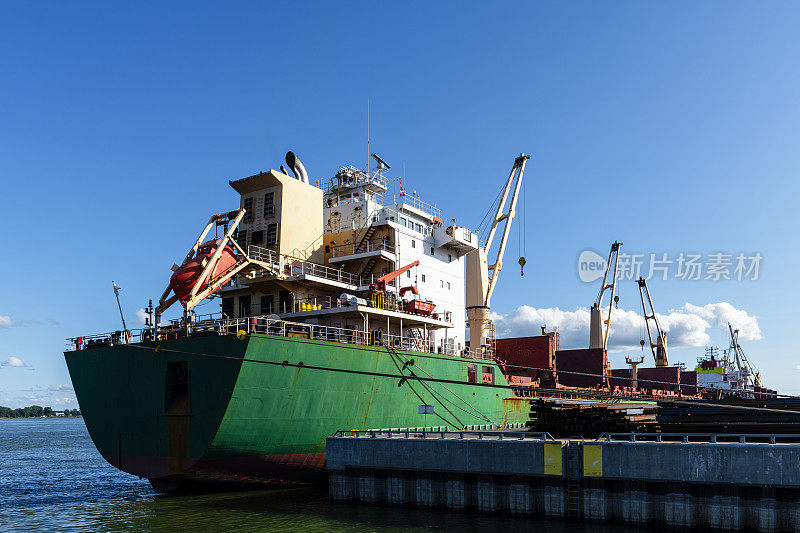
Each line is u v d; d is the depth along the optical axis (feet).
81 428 580.30
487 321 148.25
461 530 71.00
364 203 132.57
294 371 92.27
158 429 92.94
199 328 94.68
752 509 66.44
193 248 99.81
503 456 78.02
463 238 141.18
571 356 189.78
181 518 81.05
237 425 87.97
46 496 107.14
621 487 72.02
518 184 184.14
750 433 80.74
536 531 69.77
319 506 86.84
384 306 115.55
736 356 357.82
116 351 97.09
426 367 116.47
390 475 85.71
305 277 109.91
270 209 117.39
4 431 494.18
